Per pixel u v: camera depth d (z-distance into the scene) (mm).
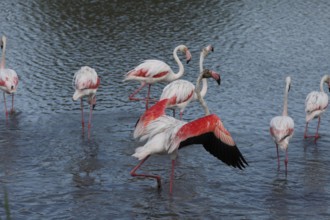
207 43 22453
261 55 21141
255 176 11867
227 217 10109
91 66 19656
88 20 25266
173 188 11227
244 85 18156
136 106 16234
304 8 27641
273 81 18531
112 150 13125
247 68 19797
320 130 14656
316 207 10523
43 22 24766
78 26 24375
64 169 12070
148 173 11945
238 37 23234
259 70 19594
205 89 14602
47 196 10820
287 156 12969
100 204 10539
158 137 10203
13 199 10664
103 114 15500
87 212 10219
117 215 10141
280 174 11984
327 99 13883
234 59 20703
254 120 15242
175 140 9531
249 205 10578
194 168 12227
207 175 11883
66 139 13727
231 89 17797
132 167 12234
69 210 10289
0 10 26344
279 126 11805
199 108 16172
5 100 15164
